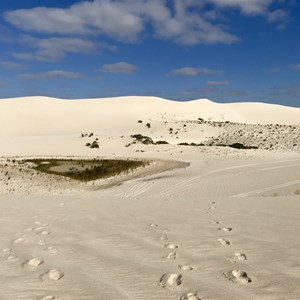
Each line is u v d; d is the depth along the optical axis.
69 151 38.78
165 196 17.52
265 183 17.81
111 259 3.97
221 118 81.19
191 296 2.90
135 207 7.84
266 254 4.00
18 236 5.12
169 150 36.03
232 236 4.92
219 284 3.15
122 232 5.28
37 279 3.37
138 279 3.32
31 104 74.56
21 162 31.48
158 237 4.93
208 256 4.01
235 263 3.72
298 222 5.76
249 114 88.00
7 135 58.88
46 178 25.73
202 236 4.96
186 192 17.83
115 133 51.84
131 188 20.72
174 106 83.62
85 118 67.62
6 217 6.64
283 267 3.53
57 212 7.19
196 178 20.94
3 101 76.38
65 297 2.92
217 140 48.44
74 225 5.84
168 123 59.72
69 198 11.13
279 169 21.20
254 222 5.88
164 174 24.02
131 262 3.85
